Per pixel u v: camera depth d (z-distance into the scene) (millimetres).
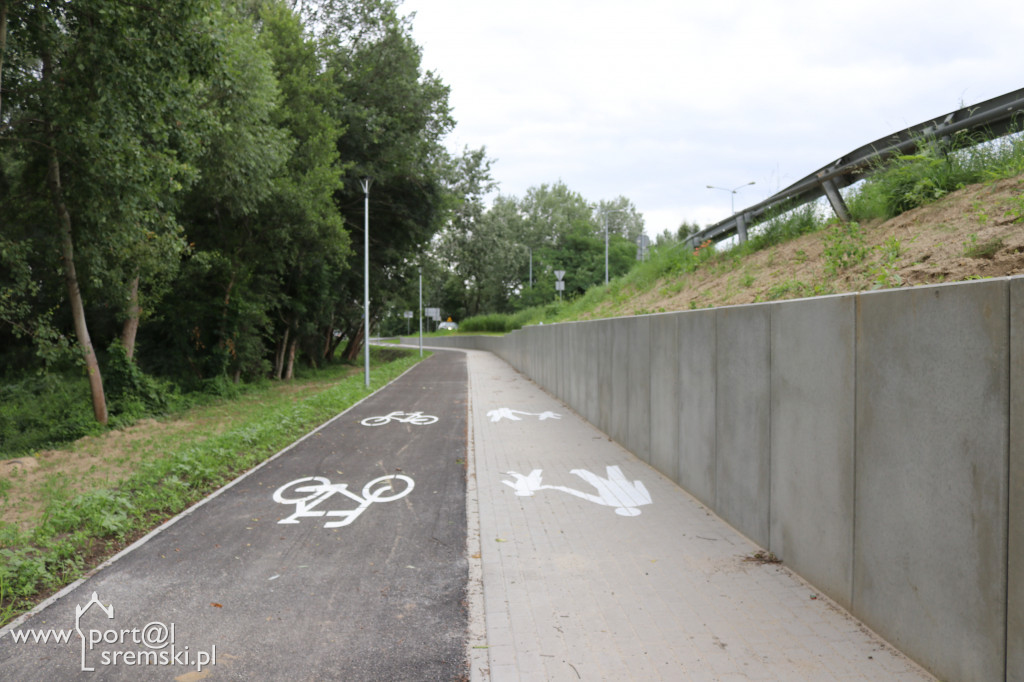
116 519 6055
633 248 70188
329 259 29859
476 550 5457
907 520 3363
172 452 11062
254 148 17734
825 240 7512
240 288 24656
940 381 3100
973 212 5555
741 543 5383
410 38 30109
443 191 32875
